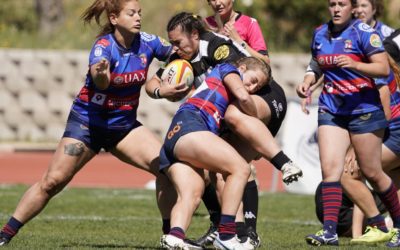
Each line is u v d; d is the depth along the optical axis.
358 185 28.27
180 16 25.83
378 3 30.12
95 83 24.20
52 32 92.62
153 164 25.59
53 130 76.69
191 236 31.17
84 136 25.45
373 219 28.31
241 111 24.72
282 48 82.50
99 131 25.53
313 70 28.53
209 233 27.69
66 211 38.81
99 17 25.12
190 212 23.56
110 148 26.14
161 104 74.75
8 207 39.50
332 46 26.08
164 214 25.84
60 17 96.88
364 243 27.86
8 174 58.59
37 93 76.69
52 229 32.72
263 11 84.12
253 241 26.39
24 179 56.12
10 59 76.50
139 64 25.22
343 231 31.08
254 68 25.67
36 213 26.06
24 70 76.50
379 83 27.05
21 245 26.53
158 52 25.95
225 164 23.41
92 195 45.38
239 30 29.73
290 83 74.00
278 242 28.84
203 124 24.11
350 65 25.17
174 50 26.23
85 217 36.72
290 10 83.44
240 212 26.34
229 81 24.50
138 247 26.80
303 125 45.59
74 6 103.06
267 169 60.47
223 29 29.58
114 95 25.23
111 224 34.38
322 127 26.62
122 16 24.44
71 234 31.16
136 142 25.81
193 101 24.58
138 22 24.52
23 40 88.44
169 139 24.00
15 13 102.75
